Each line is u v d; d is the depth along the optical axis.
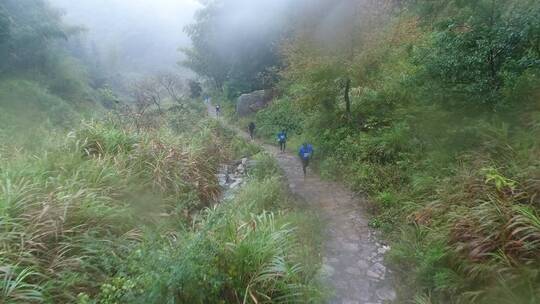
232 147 14.94
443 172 6.00
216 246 3.38
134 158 6.45
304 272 3.96
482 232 3.60
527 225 3.32
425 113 7.71
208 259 3.15
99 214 4.34
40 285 3.14
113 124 8.34
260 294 3.24
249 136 19.44
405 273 4.23
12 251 3.33
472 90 6.01
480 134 5.85
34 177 4.70
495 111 5.93
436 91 6.84
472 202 4.24
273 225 4.38
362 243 5.16
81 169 5.34
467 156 5.71
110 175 5.47
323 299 3.69
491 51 5.75
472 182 4.66
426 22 9.56
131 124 9.64
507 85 5.71
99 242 3.86
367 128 10.03
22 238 3.38
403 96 9.91
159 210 5.59
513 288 3.09
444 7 8.98
